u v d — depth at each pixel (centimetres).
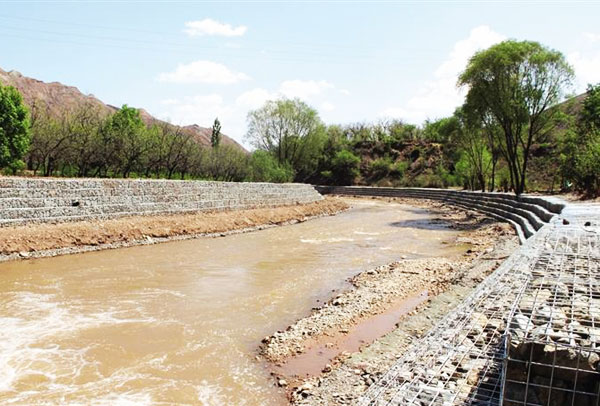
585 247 916
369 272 1556
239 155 4762
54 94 11006
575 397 420
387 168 7694
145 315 1122
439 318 1009
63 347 919
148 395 728
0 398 715
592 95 4225
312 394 699
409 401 470
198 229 2483
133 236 2148
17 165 2805
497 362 530
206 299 1264
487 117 3975
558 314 550
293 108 6769
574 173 3153
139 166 3459
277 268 1677
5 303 1202
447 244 2278
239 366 835
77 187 2128
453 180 6588
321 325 1026
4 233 1766
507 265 876
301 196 4178
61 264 1666
